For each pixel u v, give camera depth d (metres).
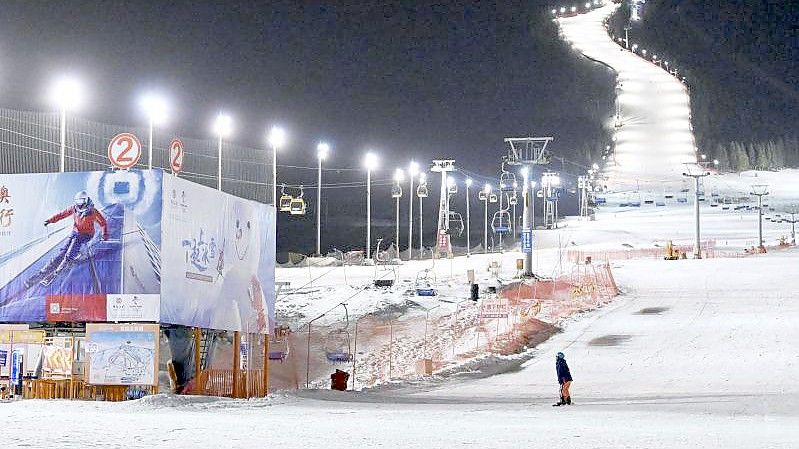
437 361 45.78
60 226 27.27
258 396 31.28
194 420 21.34
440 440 18.11
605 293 68.94
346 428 20.30
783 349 47.94
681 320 57.72
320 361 45.25
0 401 25.66
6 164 77.38
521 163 76.81
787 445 17.70
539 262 95.50
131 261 26.75
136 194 26.88
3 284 27.34
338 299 62.78
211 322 28.88
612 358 47.50
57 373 27.05
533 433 19.84
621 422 23.30
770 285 71.50
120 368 26.55
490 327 55.06
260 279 32.19
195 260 28.12
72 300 26.97
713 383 39.88
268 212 32.91
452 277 76.38
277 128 50.50
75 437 17.11
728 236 132.00
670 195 187.00
